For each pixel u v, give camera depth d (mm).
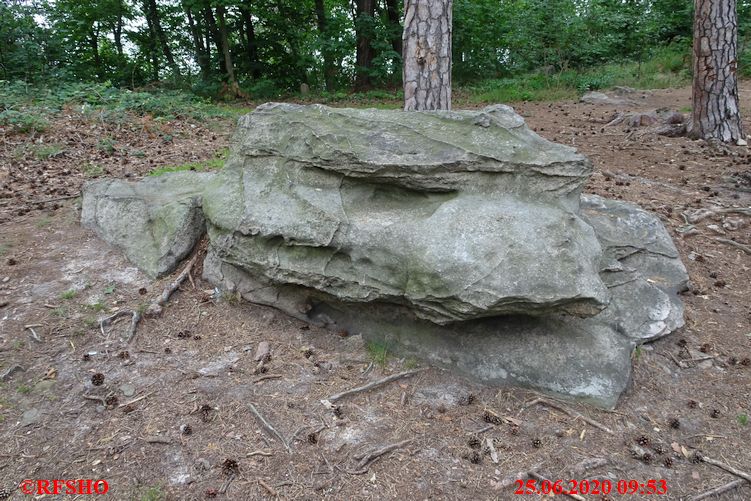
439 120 3309
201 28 18094
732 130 7852
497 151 3047
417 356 3148
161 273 3885
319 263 3139
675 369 3217
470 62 17250
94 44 17688
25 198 5328
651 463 2539
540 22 14586
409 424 2701
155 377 2994
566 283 2641
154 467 2426
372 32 17328
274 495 2293
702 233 4836
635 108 11344
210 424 2666
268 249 3299
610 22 15711
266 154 3537
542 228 2793
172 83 15609
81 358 3127
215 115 10273
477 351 3051
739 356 3340
